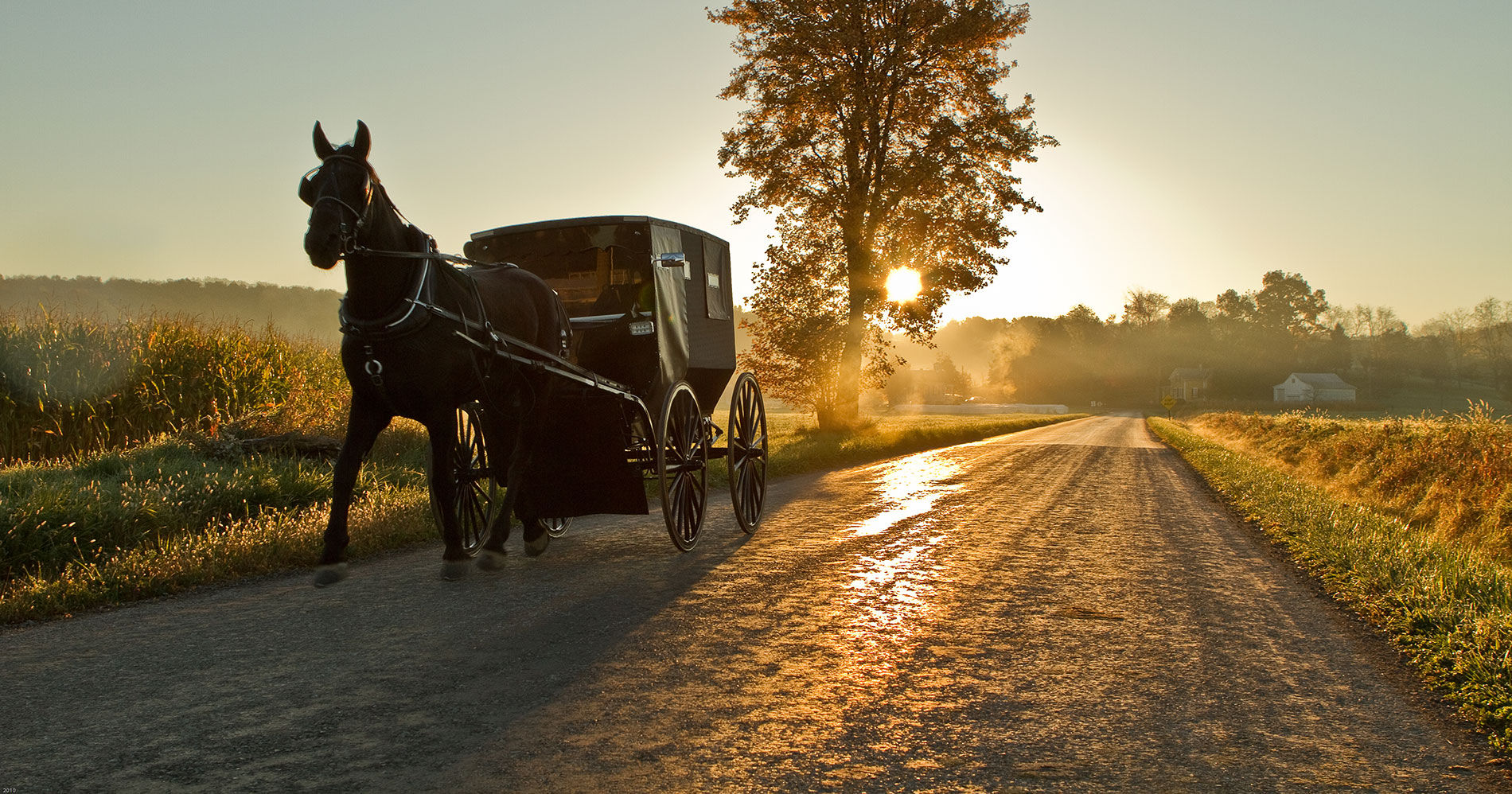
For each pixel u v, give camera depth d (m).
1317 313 152.62
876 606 5.82
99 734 3.49
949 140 29.94
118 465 9.77
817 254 30.62
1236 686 4.27
